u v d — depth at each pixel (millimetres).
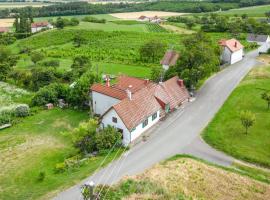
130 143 56531
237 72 94812
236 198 42094
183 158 51594
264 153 53281
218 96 76812
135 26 191500
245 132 59844
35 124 67125
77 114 71062
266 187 44719
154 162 50719
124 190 42094
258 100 73625
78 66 100438
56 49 141375
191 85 77312
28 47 146875
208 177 46312
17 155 55469
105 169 48688
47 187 45000
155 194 41281
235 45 106375
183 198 40781
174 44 133750
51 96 75750
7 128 65812
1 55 115750
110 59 118188
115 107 56406
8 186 46344
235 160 51719
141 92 62938
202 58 77438
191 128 61719
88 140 55719
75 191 43500
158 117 64500
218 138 57781
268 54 116312
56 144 59156
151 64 108938
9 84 94750
